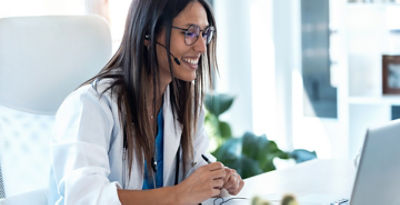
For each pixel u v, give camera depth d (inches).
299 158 122.6
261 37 138.4
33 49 53.0
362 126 122.7
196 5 47.1
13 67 52.3
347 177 55.7
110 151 48.1
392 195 37.4
